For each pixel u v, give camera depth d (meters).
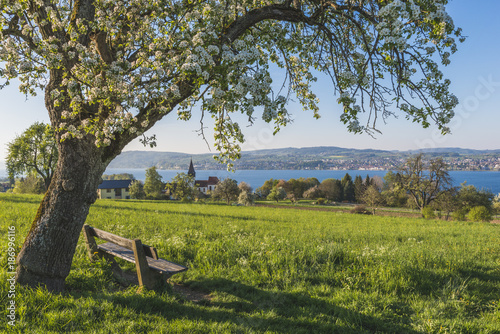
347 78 3.70
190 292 5.71
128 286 5.47
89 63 3.87
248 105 3.80
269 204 72.38
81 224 4.84
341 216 29.39
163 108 4.09
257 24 5.98
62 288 4.75
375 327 4.54
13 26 4.86
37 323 3.58
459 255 9.05
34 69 4.23
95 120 4.03
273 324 4.39
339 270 6.92
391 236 13.73
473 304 5.41
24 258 4.51
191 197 85.81
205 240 9.38
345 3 4.90
